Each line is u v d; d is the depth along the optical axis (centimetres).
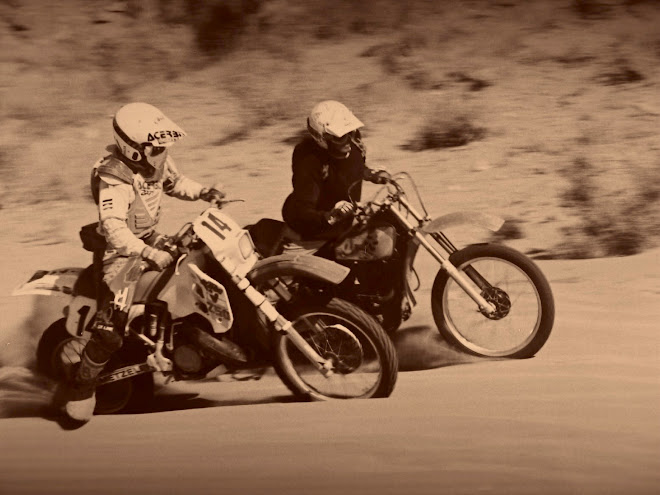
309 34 5462
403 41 5316
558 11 5531
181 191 2209
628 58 5028
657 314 2548
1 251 3519
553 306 2264
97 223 2148
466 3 5634
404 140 4388
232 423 1955
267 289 2150
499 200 3684
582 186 3734
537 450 1677
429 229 2262
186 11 5662
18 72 5288
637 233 3288
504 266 2578
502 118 4506
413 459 1666
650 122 4350
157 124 2012
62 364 2291
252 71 5188
